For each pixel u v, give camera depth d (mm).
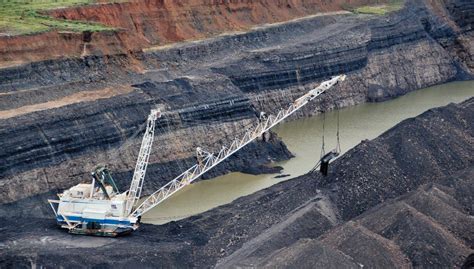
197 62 100500
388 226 55594
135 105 79062
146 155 65750
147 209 64625
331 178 66312
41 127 69625
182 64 98062
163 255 55031
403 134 73562
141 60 92875
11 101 73250
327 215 59938
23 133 67875
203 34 109812
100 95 79375
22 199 65125
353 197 63406
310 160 84250
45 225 61969
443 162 71938
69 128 71500
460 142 76312
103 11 98812
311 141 91875
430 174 69312
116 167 73125
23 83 77375
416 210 57281
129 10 101562
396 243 53938
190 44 102750
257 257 53469
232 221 62188
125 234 60594
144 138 66250
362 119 103375
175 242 58719
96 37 87688
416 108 111062
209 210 66875
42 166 67750
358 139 92688
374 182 65438
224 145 83125
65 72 82188
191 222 63312
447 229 56656
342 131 96625
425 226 54656
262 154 83188
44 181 67438
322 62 110125
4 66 77312
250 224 60688
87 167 71000
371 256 51188
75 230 60188
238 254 55031
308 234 57250
